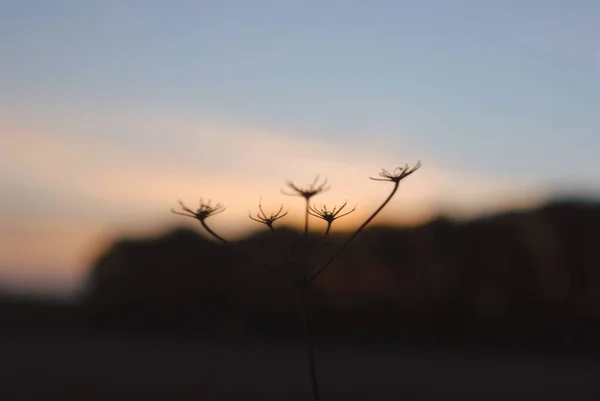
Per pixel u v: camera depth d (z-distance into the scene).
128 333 27.39
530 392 12.42
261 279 19.02
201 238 24.81
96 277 29.41
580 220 21.27
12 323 30.58
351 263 23.09
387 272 23.11
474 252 22.45
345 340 23.00
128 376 14.91
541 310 21.59
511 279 21.98
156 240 27.20
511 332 21.80
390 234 23.19
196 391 12.59
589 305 20.95
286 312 22.61
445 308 22.64
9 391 12.59
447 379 14.78
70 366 16.95
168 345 22.52
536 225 21.84
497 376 15.33
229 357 18.95
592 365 17.97
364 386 13.38
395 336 22.94
